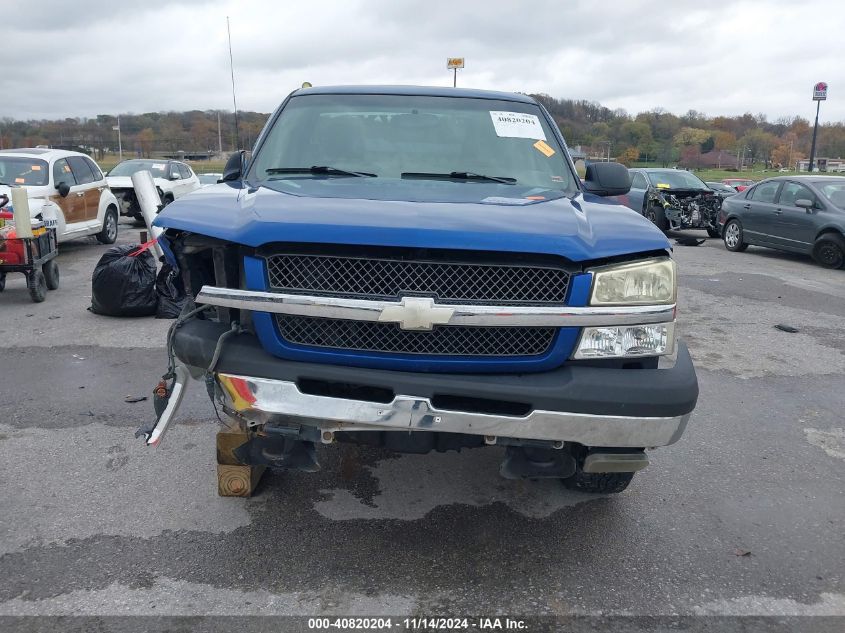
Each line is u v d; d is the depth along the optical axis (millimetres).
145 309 7812
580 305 3004
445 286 2959
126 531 3529
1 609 2926
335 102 4676
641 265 3068
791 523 3838
